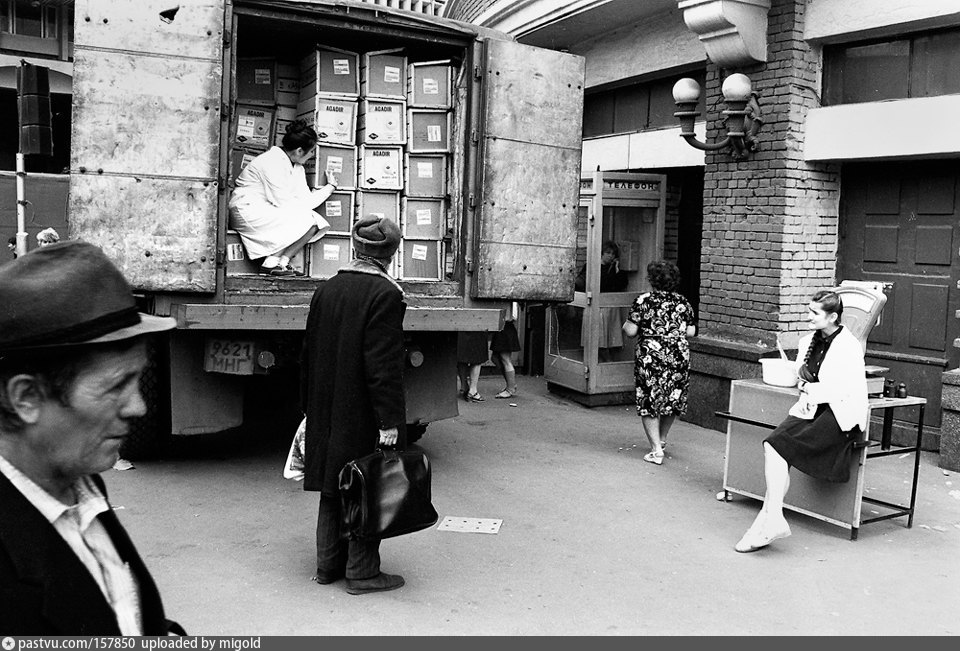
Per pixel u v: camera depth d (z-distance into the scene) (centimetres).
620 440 862
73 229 589
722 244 905
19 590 134
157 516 597
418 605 458
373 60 731
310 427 477
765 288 856
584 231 1043
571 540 567
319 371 473
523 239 710
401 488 448
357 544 469
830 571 521
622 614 452
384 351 455
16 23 1484
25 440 147
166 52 596
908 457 797
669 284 767
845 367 558
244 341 646
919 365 811
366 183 729
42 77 876
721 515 627
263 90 762
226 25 614
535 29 1134
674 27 1019
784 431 559
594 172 1008
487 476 718
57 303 143
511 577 501
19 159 877
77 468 152
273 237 668
